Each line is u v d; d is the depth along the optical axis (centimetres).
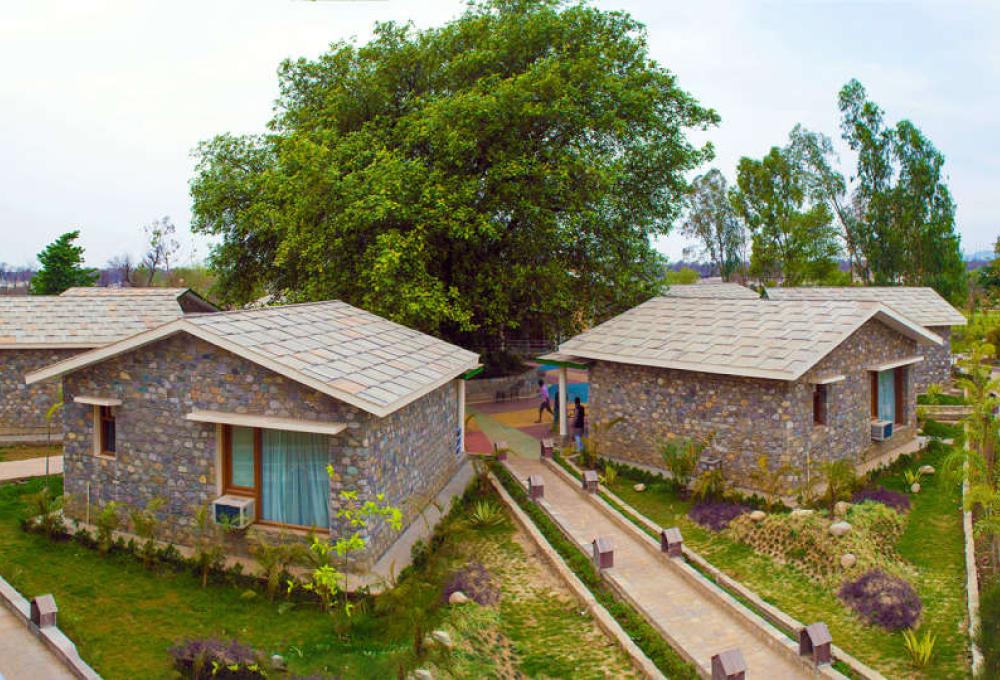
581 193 2703
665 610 1196
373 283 2309
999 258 6372
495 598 1252
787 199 6256
